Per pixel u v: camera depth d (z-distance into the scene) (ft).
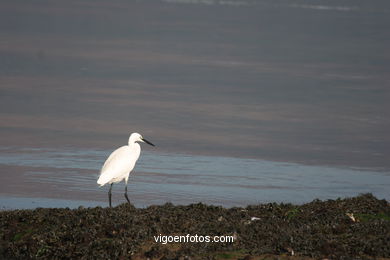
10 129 98.63
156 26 254.68
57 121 106.22
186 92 137.59
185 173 77.71
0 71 151.33
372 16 329.11
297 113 120.78
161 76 155.63
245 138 99.81
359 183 76.02
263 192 70.49
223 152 90.12
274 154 90.22
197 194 68.59
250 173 79.10
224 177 76.33
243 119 113.91
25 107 115.65
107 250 41.16
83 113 113.39
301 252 40.83
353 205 49.65
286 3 378.53
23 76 147.13
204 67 171.01
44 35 219.20
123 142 94.73
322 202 51.39
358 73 169.89
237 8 337.31
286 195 69.46
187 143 94.84
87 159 83.41
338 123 113.39
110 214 45.44
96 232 42.91
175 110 119.03
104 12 294.66
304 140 99.81
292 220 46.62
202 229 43.78
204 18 287.69
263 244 42.01
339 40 237.66
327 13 333.42
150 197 67.00
